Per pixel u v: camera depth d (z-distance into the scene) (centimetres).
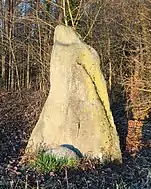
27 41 2197
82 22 1722
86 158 718
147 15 1452
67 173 661
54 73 772
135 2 1530
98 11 1553
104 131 733
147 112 1445
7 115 1448
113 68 1814
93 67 753
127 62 1667
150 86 1429
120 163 731
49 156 691
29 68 2511
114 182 629
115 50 1797
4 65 2519
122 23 1630
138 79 1452
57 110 764
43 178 631
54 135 761
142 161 776
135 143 947
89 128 738
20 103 1789
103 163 716
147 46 1430
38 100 1731
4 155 816
